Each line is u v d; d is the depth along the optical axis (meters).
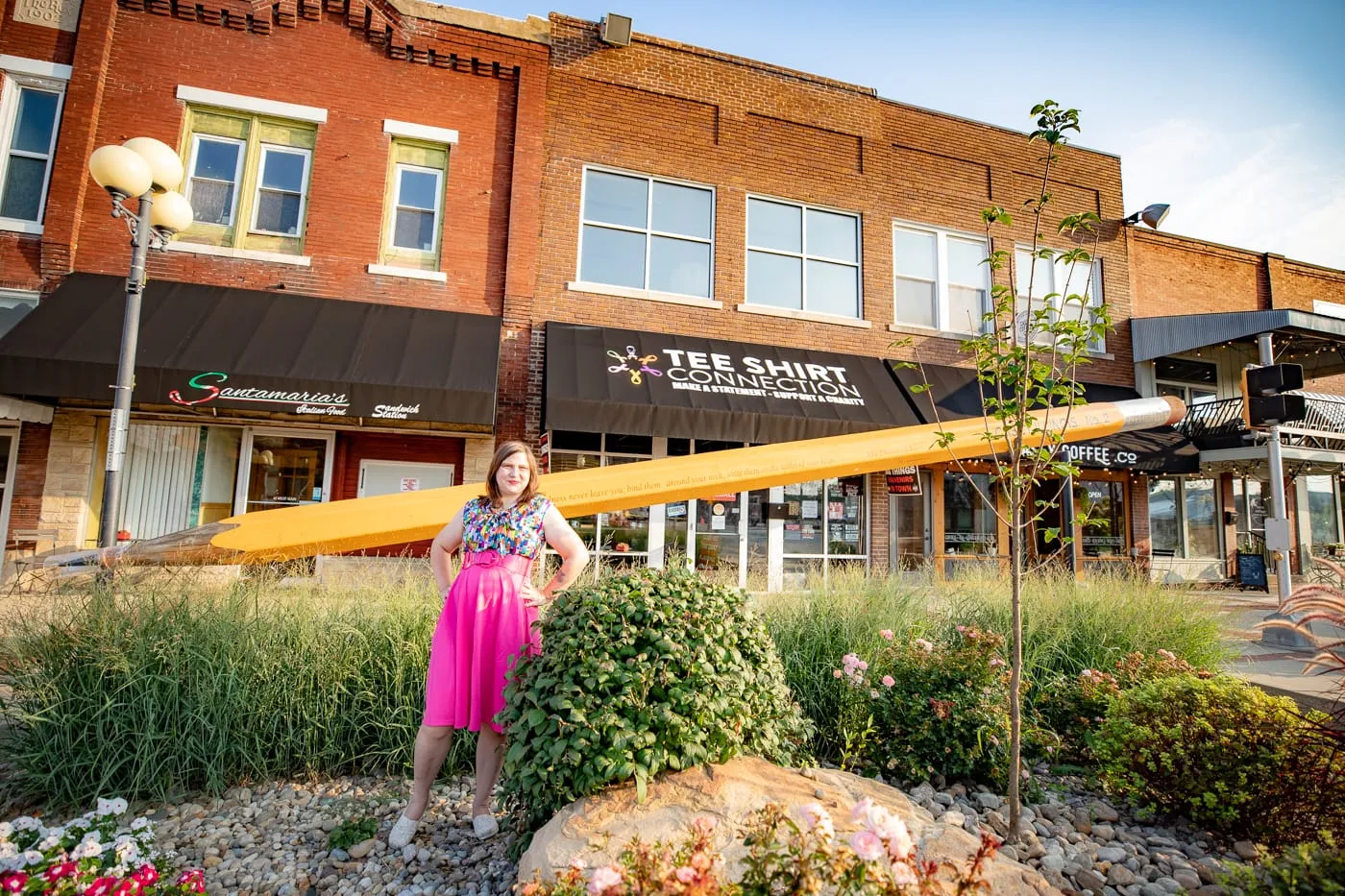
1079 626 5.36
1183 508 14.80
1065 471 3.30
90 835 2.42
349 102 9.65
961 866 2.36
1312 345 13.47
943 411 10.80
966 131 12.71
